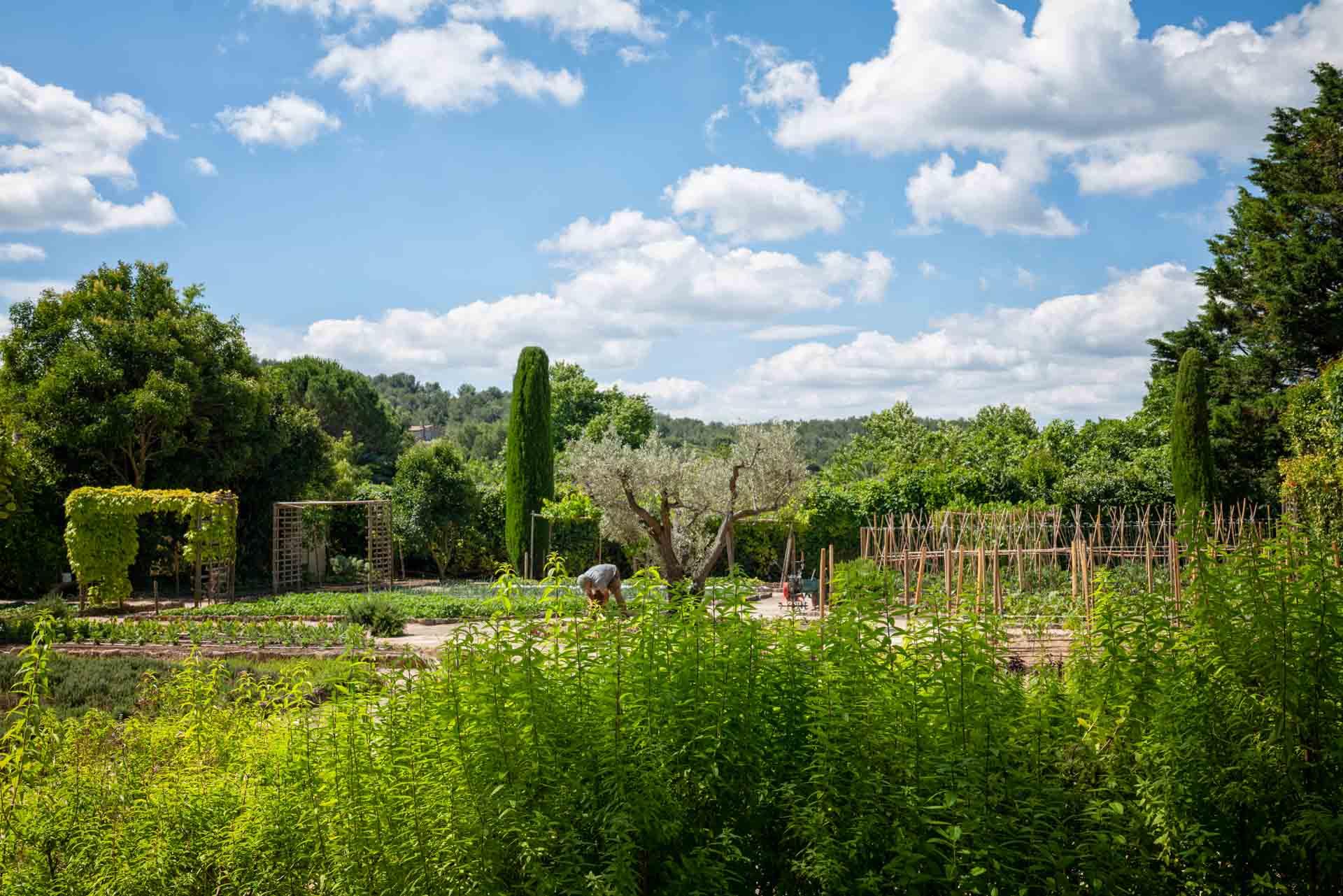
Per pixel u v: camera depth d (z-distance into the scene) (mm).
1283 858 3445
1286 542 3893
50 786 3926
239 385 25875
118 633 13961
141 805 3840
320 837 3414
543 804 3225
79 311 24875
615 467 20672
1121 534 17453
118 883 3482
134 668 10453
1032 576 16469
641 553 22875
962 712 3363
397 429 52594
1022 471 26031
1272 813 3418
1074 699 3896
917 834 3141
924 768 3275
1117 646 3805
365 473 40688
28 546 22375
